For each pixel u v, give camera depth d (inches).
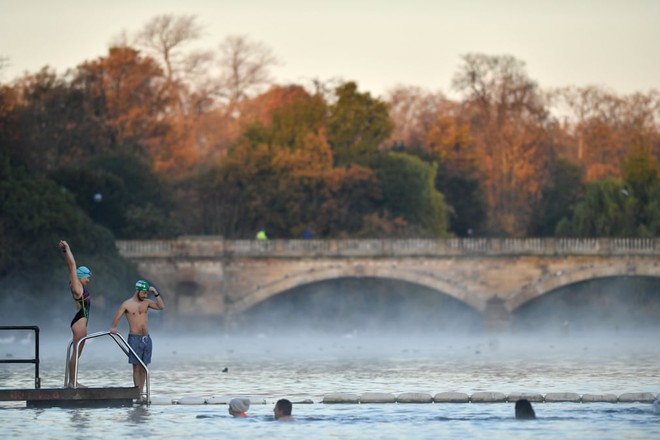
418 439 5255.9
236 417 5772.6
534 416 5748.0
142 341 6063.0
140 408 6023.6
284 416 5713.6
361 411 5974.4
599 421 5654.5
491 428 5492.1
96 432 5383.9
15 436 5295.3
